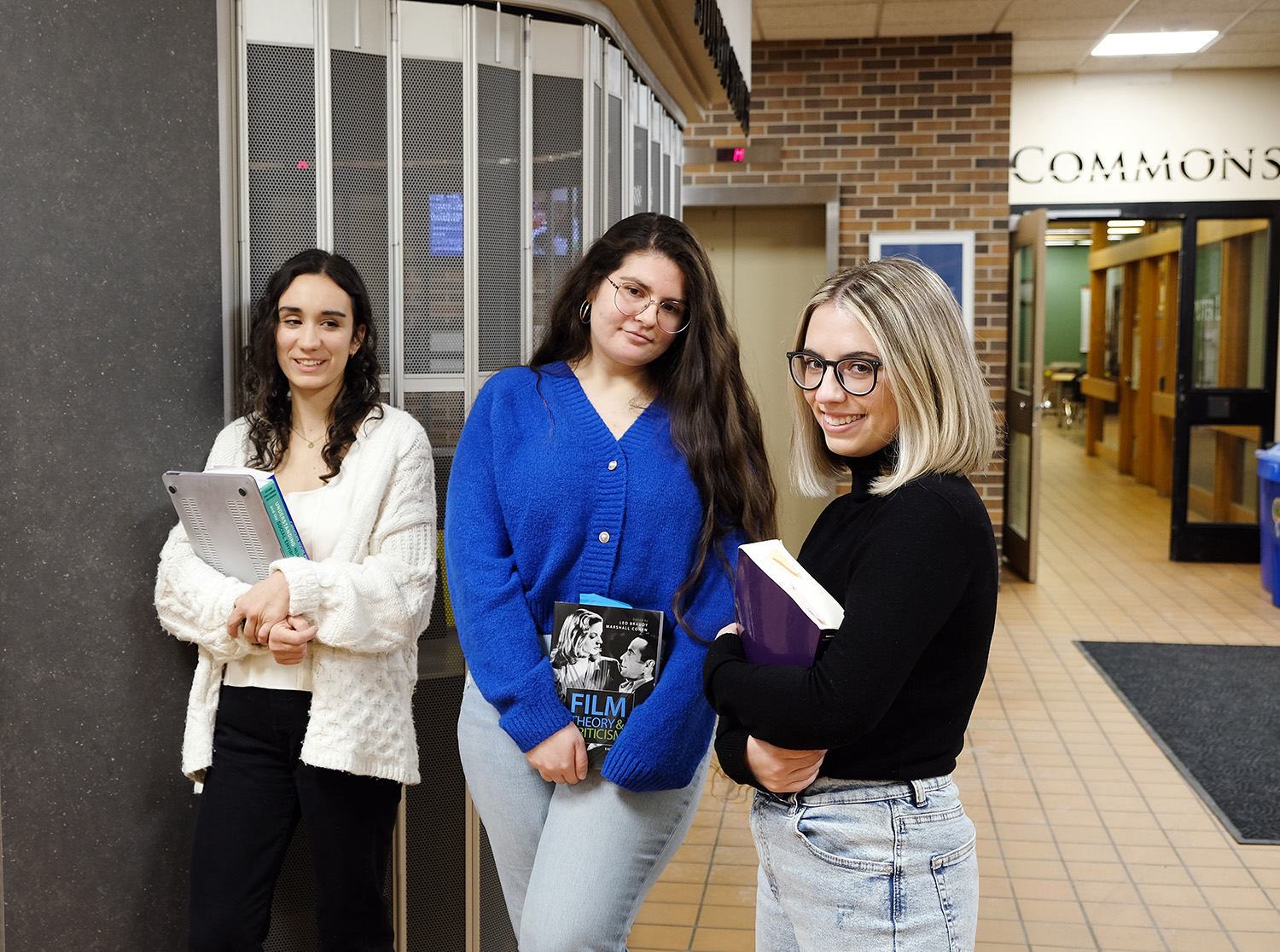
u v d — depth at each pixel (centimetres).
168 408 200
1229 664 506
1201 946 267
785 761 121
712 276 172
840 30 625
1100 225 1410
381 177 223
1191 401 739
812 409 135
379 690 184
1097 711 445
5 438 175
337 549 188
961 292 655
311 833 183
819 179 654
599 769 165
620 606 161
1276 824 334
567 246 243
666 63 290
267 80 213
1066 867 310
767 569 124
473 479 172
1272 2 573
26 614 181
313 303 188
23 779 182
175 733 205
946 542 116
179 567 184
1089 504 1034
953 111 643
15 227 174
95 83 184
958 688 122
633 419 174
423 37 223
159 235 196
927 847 122
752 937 270
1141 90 710
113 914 197
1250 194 710
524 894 174
